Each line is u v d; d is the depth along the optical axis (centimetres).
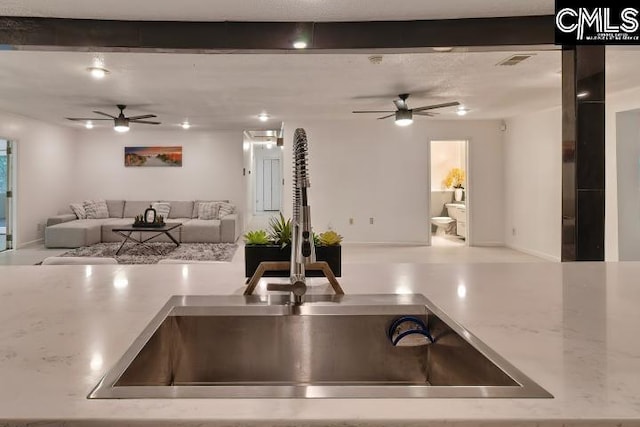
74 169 877
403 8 263
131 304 113
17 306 111
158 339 97
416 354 111
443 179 953
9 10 261
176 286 135
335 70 405
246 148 966
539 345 83
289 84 466
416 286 135
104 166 890
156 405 60
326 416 57
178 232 784
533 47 282
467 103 587
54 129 798
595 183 281
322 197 768
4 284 137
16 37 270
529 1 255
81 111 641
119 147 891
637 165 513
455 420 56
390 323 112
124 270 161
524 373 70
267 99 550
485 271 159
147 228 687
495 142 761
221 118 717
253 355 111
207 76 427
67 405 60
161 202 873
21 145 698
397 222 770
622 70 404
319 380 111
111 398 62
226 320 110
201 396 62
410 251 712
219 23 280
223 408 59
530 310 108
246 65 388
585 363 74
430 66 395
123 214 870
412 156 764
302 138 122
